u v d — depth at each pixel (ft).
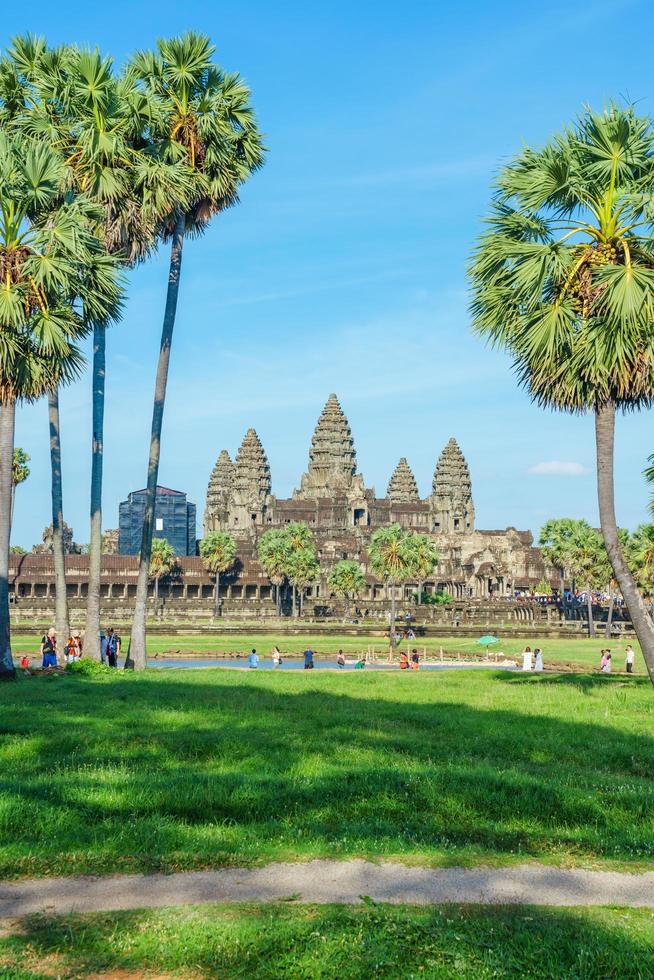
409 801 51.16
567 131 99.81
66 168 123.34
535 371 100.48
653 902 37.24
